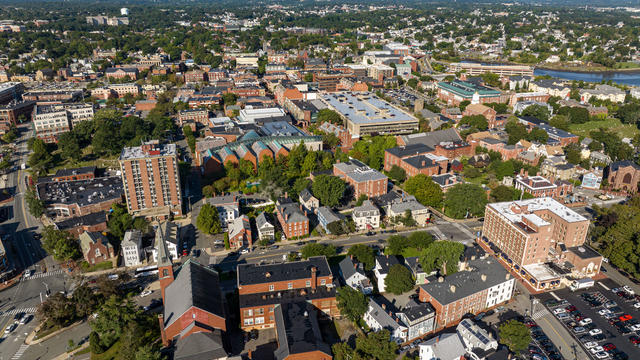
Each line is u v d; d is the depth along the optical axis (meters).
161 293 196.00
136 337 164.12
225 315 180.75
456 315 182.25
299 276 182.25
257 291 180.38
